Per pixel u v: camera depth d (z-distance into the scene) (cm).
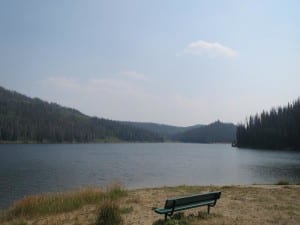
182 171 5638
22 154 10212
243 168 6250
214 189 2216
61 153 11088
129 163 7412
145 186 3788
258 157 9738
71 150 13400
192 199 1266
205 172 5503
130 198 1831
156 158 9300
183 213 1328
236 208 1512
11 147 15275
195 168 6231
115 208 1284
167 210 1189
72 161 7744
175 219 1212
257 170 5859
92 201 1753
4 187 3747
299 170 5878
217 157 9825
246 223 1214
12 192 3416
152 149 16550
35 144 19475
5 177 4656
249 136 17525
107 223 1210
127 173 5278
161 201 1728
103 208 1263
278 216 1341
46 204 1642
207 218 1274
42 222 1352
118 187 2053
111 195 1873
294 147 13938
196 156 10394
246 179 4562
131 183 4084
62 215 1464
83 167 6284
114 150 14350
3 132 19625
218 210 1458
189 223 1183
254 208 1512
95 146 19225
